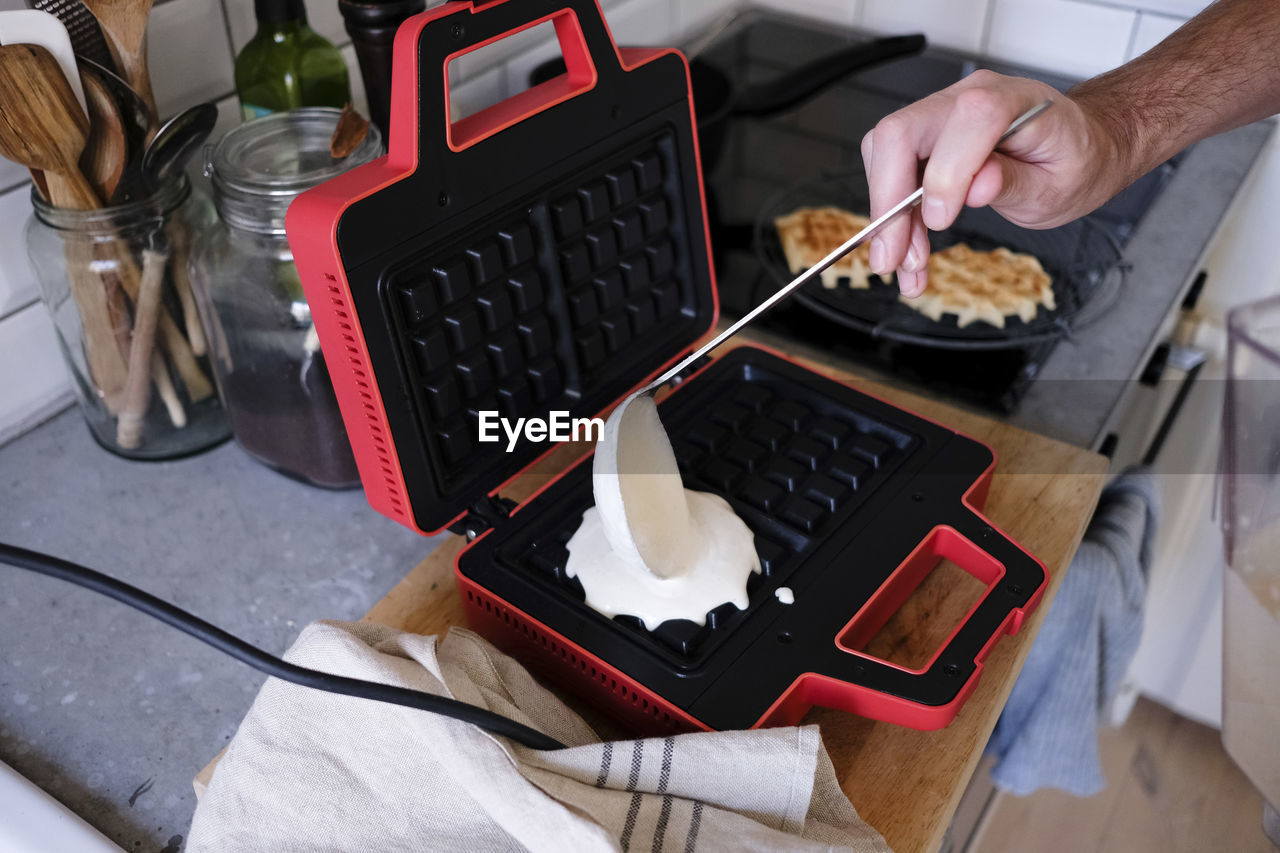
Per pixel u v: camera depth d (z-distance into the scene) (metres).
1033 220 0.84
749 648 0.70
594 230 0.84
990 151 0.67
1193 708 1.67
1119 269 1.17
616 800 0.59
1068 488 0.91
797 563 0.76
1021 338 1.07
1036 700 1.10
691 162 0.90
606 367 0.90
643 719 0.69
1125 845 1.52
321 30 1.04
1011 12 1.47
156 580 0.85
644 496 0.71
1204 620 1.63
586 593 0.74
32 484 0.93
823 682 0.68
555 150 0.77
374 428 0.73
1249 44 0.90
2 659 0.79
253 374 0.86
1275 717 1.35
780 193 1.34
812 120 1.48
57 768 0.72
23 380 0.95
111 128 0.76
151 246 0.83
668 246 0.92
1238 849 1.50
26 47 0.70
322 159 0.80
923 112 0.73
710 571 0.74
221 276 0.82
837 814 0.64
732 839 0.59
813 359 1.07
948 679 0.67
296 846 0.62
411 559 0.88
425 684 0.63
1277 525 1.31
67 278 0.82
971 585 0.84
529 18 0.71
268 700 0.66
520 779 0.57
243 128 0.82
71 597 0.84
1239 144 1.34
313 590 0.85
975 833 1.23
